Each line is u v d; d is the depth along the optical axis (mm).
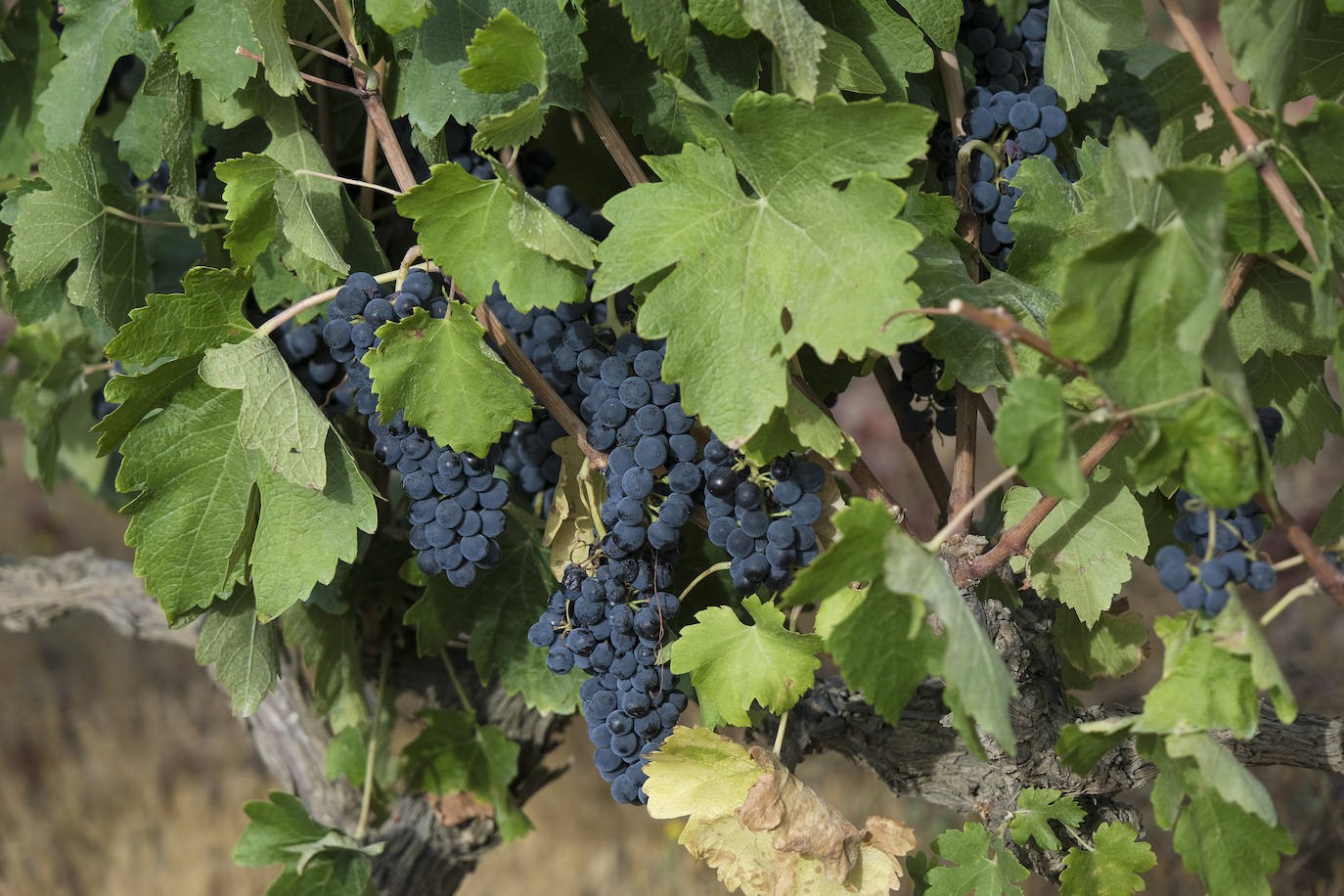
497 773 1975
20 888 3941
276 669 1746
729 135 1580
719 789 1655
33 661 5336
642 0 1608
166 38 1660
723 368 1587
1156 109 1776
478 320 1646
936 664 1560
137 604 2154
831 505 1660
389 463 1656
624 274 1591
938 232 1652
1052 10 1688
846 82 1638
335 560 1658
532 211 1624
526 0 1642
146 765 4641
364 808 1955
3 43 1786
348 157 1845
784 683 1646
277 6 1656
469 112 1643
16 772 4602
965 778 1754
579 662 1659
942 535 1559
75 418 2025
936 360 1714
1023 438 1513
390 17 1609
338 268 1656
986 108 1688
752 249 1591
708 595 1782
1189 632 1573
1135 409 1523
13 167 1813
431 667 2016
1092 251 1501
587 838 3967
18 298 1744
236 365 1637
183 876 3953
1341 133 1565
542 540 1763
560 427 1711
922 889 1741
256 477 1660
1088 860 1700
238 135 1766
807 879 1668
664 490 1644
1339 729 1734
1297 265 1640
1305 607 3381
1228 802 1590
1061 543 1693
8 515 5500
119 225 1744
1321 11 1601
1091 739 1592
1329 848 2602
